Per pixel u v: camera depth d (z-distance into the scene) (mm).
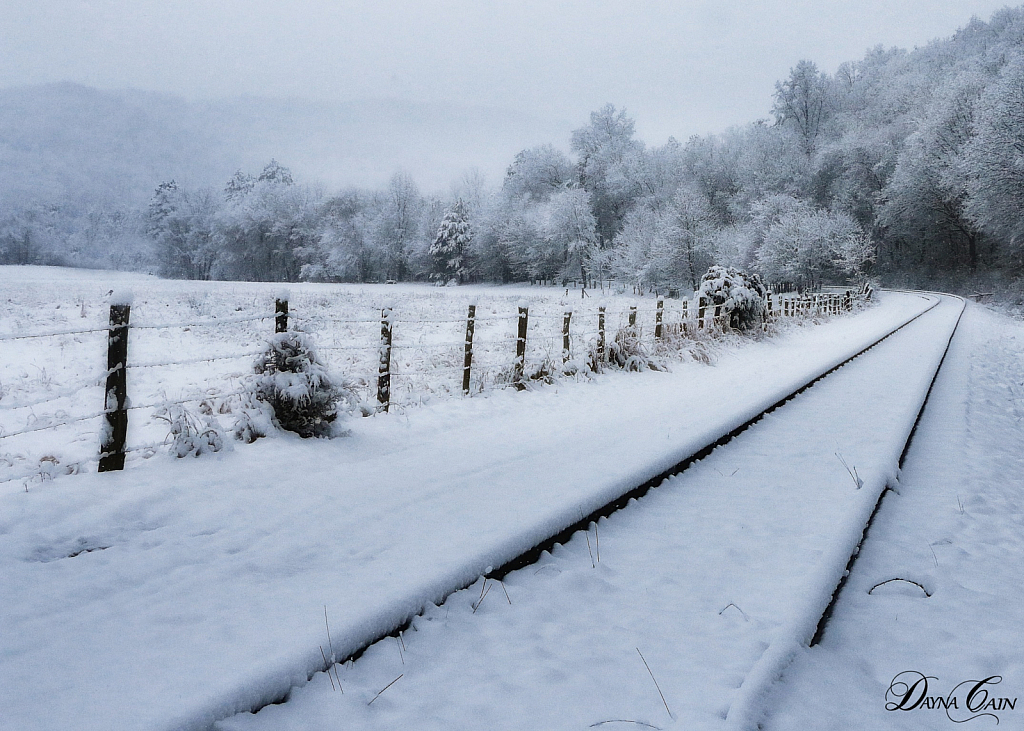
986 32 81688
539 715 2318
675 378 11477
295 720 2227
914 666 2785
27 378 8828
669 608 3170
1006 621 3176
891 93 71562
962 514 4695
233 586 3121
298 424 6098
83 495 4238
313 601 2941
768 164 68500
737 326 17484
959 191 51375
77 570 3271
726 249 57156
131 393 8180
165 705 2125
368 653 2668
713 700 2336
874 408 8445
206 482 4672
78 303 19266
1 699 2195
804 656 2715
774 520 4371
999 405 9742
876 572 3725
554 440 6473
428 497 4488
